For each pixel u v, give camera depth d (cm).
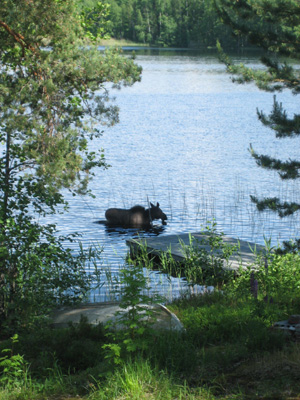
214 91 16738
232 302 2392
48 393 1505
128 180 5912
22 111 2155
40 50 2205
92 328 1962
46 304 2278
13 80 2288
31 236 2264
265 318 2067
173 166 6644
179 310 2361
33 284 2267
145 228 4316
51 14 2167
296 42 3178
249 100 14275
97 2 2733
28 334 2038
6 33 2284
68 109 2338
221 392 1438
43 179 2227
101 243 3850
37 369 1681
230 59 3312
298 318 1909
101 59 2259
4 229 2228
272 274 2719
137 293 1761
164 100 14438
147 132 9400
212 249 3122
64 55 2192
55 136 2256
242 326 1939
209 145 8150
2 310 2283
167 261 3291
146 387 1468
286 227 4222
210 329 1952
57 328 2134
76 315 2266
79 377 1594
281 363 1543
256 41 3212
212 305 2314
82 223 4375
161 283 2991
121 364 1570
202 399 1396
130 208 4619
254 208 4753
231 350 1703
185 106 13138
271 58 3228
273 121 2995
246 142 8350
